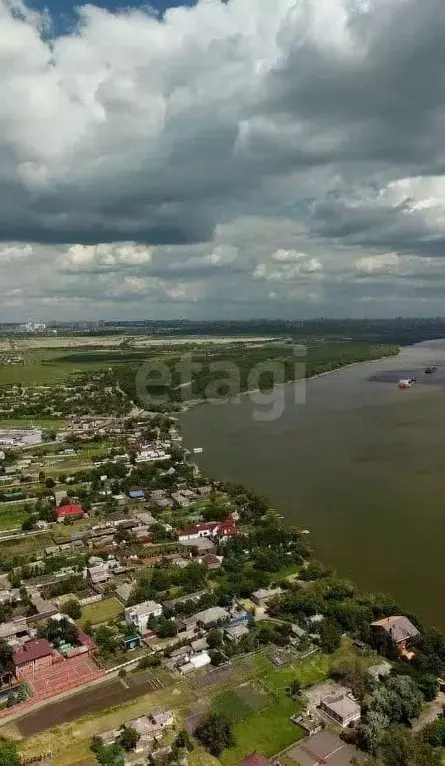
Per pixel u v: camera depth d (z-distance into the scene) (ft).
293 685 316.60
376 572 445.78
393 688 306.96
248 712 302.86
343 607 389.60
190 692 319.68
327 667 338.34
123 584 442.09
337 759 270.05
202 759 272.51
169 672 337.52
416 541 497.46
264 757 270.05
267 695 315.78
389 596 401.49
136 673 337.52
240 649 352.69
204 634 371.76
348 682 320.91
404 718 295.28
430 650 340.39
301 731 290.35
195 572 447.83
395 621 361.30
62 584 438.81
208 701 311.88
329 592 408.87
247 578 444.96
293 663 342.03
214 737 281.13
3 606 414.00
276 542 496.64
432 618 383.65
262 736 287.28
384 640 350.84
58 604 417.08
